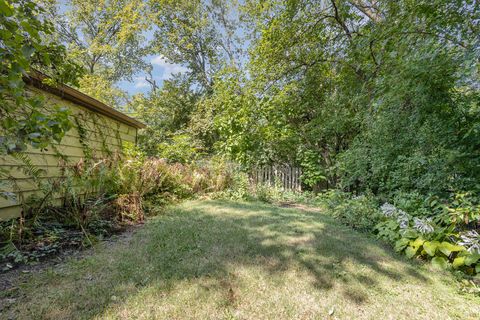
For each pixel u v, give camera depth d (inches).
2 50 58.2
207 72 606.5
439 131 144.8
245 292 83.0
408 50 143.9
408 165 161.3
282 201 279.4
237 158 328.2
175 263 100.6
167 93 542.9
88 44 548.1
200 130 463.8
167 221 163.5
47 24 86.0
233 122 331.6
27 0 76.7
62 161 165.8
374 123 181.9
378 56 177.0
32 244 111.6
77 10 513.0
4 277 86.8
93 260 101.0
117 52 553.9
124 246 118.3
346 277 95.4
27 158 137.8
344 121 257.0
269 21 300.0
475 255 98.6
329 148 322.7
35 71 113.8
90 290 79.7
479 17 121.6
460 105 139.0
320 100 331.9
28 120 60.8
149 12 455.2
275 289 85.7
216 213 191.2
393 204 171.6
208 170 296.5
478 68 116.5
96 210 143.6
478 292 86.9
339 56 273.3
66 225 137.1
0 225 119.8
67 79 108.7
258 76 321.4
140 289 81.5
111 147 242.2
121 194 173.0
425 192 160.4
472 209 113.0
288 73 327.0
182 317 69.8
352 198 210.2
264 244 125.4
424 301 82.1
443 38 130.6
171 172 249.6
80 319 66.6
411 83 140.0
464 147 137.9
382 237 138.6
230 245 122.0
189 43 562.3
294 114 337.4
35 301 73.4
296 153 345.7
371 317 73.6
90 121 209.2
